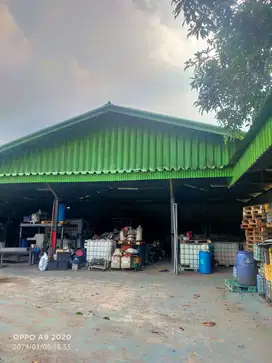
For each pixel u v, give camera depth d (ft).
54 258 35.35
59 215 39.63
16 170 35.94
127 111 32.76
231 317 16.52
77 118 33.73
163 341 13.04
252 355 11.67
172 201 34.01
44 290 23.32
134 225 58.23
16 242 55.11
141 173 32.40
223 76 13.42
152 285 25.66
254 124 17.03
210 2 10.66
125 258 34.55
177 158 32.07
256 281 23.43
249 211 29.37
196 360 11.24
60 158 35.17
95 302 19.67
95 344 12.64
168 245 57.06
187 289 23.99
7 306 18.38
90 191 45.50
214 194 46.32
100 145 34.53
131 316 16.60
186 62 14.53
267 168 24.54
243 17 10.32
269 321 15.79
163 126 33.12
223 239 48.19
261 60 11.85
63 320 15.72
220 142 31.22
